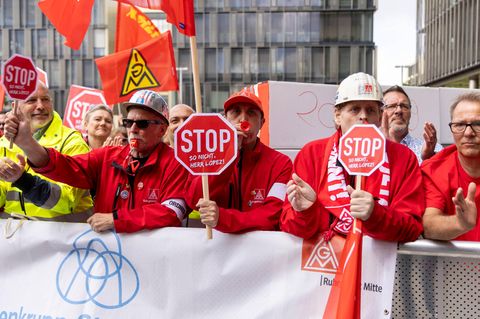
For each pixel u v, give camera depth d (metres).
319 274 2.45
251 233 2.54
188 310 2.59
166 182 2.86
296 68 53.59
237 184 2.92
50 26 53.94
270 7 53.41
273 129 5.03
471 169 2.62
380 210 2.25
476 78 34.81
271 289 2.51
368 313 2.38
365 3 52.47
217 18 53.69
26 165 3.26
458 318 2.36
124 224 2.64
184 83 52.75
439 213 2.50
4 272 2.82
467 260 2.34
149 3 2.72
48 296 2.74
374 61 52.94
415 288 2.42
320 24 53.12
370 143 2.23
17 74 2.50
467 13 35.16
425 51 46.28
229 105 2.97
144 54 3.68
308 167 2.63
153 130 2.90
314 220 2.40
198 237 2.59
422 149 4.12
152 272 2.63
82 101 6.99
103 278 2.68
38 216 3.24
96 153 3.03
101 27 53.41
